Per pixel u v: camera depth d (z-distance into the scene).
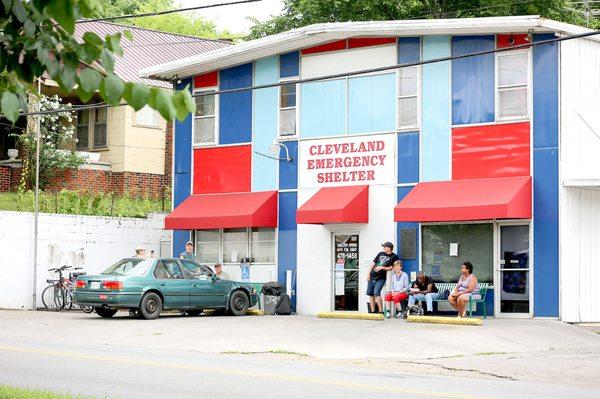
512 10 39.97
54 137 39.47
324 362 17.05
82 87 5.26
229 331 22.42
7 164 38.72
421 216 25.69
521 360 17.89
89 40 5.32
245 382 13.03
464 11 39.66
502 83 25.94
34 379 13.18
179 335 21.61
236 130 30.83
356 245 28.22
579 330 23.11
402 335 21.33
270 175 30.00
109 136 40.50
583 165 25.19
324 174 28.83
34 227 30.66
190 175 31.75
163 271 26.25
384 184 27.70
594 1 43.88
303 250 29.20
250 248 30.47
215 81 31.36
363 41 28.28
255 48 29.33
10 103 5.12
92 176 39.38
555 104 25.02
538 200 25.11
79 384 12.70
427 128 27.03
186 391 12.05
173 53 45.16
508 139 25.69
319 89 29.09
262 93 30.30
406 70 27.53
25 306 30.34
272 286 28.64
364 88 28.25
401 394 12.02
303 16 42.53
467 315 25.97
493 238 25.80
